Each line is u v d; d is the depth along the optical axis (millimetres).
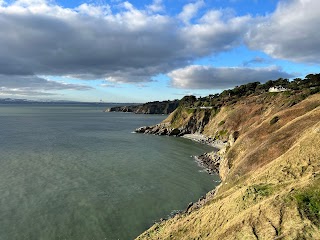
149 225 39094
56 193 49750
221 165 66875
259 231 19750
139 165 71938
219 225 24844
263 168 37938
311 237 17141
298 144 35562
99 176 60875
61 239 35000
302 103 67000
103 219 40438
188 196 50062
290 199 20797
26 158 76062
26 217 40219
